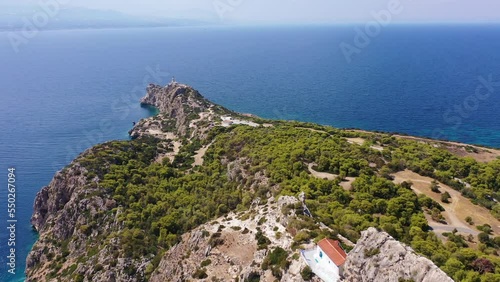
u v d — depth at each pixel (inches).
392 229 2760.8
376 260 1699.1
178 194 4645.7
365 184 3577.8
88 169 5078.7
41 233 4586.6
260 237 2581.2
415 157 4682.6
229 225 2989.7
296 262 2100.1
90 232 4136.3
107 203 4426.7
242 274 2340.1
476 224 3171.8
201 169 5477.4
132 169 5364.2
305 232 2372.0
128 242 3649.1
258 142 5369.1
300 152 4392.2
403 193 3440.0
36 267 4045.3
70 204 4500.5
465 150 6053.2
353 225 2775.6
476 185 4109.3
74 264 3762.3
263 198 3496.6
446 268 2246.6
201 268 2591.0
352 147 4773.6
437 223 3134.8
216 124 7194.9
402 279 1573.6
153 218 4109.3
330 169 4020.7
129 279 3243.1
